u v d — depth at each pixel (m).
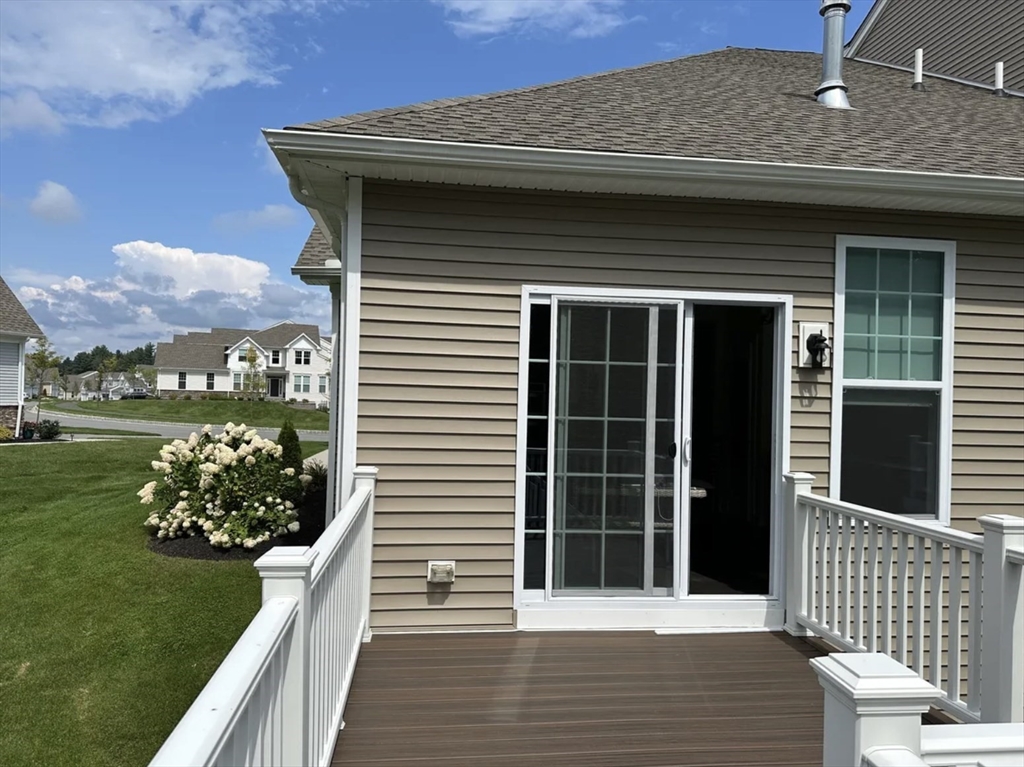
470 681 3.38
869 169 4.01
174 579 5.94
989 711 2.85
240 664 1.25
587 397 4.21
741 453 6.08
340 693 2.78
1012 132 5.63
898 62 9.87
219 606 5.33
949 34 8.95
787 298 4.39
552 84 5.75
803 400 4.41
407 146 3.69
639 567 4.21
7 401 19.88
